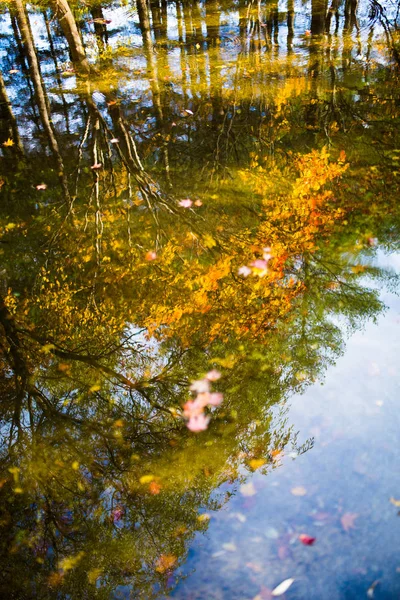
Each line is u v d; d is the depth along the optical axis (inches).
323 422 110.1
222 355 139.6
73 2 514.0
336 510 91.0
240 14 512.1
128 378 138.2
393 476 95.6
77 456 116.0
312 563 83.4
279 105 316.2
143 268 183.9
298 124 290.2
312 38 440.5
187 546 90.0
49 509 104.7
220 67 383.9
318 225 194.9
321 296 156.6
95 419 126.0
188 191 234.2
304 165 242.4
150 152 275.4
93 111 324.8
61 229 213.2
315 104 313.7
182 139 286.5
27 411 131.1
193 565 86.8
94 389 135.6
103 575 90.3
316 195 215.5
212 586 83.4
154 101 333.7
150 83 361.1
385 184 217.6
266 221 203.2
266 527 90.2
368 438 104.4
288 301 156.7
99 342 153.7
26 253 199.5
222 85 351.3
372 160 240.5
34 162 271.7
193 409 122.3
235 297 163.0
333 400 115.6
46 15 486.9
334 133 275.4
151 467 110.0
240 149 268.5
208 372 134.5
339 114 298.7
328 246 181.6
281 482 98.0
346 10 462.6
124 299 170.4
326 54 400.8
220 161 259.4
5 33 495.5
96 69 394.3
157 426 121.2
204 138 285.1
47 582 90.7
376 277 161.5
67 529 100.3
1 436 123.2
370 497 92.4
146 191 236.8
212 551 88.2
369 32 450.0
